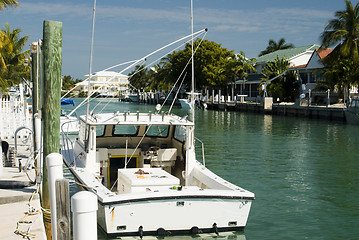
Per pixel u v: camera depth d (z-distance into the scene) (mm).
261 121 39938
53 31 7289
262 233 9109
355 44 42875
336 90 46125
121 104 86750
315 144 23203
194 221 7727
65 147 12758
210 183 8727
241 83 67312
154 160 10094
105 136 10656
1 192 8094
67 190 5355
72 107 56750
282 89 53844
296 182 13922
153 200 7438
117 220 7383
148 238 7590
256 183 13711
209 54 67250
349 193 12578
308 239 8820
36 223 6641
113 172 10281
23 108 20922
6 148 10688
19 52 42875
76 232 3936
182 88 83562
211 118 44031
